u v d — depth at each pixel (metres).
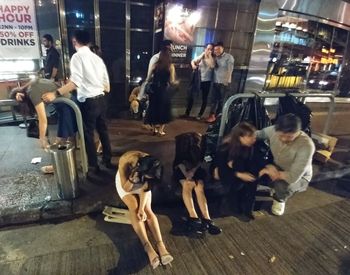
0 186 2.62
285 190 2.54
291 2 5.60
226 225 2.54
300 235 2.46
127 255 2.10
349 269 2.12
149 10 4.85
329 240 2.43
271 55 6.04
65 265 1.97
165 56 3.61
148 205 2.22
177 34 4.97
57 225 2.37
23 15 4.06
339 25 6.44
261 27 5.53
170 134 4.18
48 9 4.17
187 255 2.14
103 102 2.74
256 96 2.75
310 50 6.46
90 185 2.73
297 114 2.87
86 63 2.48
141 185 2.07
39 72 4.38
